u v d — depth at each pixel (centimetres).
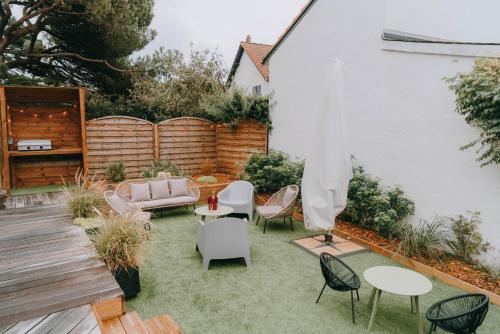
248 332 334
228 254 482
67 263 391
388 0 621
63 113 955
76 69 1319
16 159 895
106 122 930
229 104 994
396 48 587
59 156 948
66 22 1097
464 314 269
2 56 1067
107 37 1132
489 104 414
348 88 705
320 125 533
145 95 1239
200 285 432
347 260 518
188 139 1076
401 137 591
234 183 790
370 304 384
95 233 462
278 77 950
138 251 395
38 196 771
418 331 338
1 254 417
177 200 747
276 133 966
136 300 391
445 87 515
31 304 303
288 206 634
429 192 547
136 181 768
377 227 609
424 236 507
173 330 318
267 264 503
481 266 470
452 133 508
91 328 270
